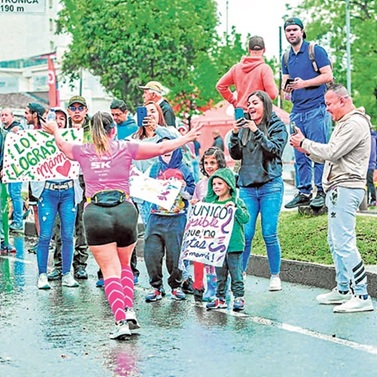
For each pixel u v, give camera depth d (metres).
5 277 12.57
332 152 9.54
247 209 10.63
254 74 12.60
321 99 13.28
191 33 47.56
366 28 49.53
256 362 7.59
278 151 10.72
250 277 12.38
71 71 49.03
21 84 67.06
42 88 66.50
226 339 8.45
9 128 15.96
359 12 50.34
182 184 10.39
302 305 10.07
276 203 10.88
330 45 50.84
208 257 9.88
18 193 17.98
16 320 9.52
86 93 64.06
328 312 9.62
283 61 13.44
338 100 9.61
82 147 8.71
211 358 7.75
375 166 22.97
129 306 8.88
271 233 10.95
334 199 9.66
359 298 9.64
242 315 9.59
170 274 10.57
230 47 49.22
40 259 11.56
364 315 9.41
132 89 47.12
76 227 12.34
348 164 9.64
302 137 9.79
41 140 11.56
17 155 11.52
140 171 10.96
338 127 9.62
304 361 7.59
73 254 12.38
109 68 47.09
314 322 9.12
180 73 47.59
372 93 49.62
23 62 66.88
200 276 10.39
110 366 7.54
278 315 9.53
